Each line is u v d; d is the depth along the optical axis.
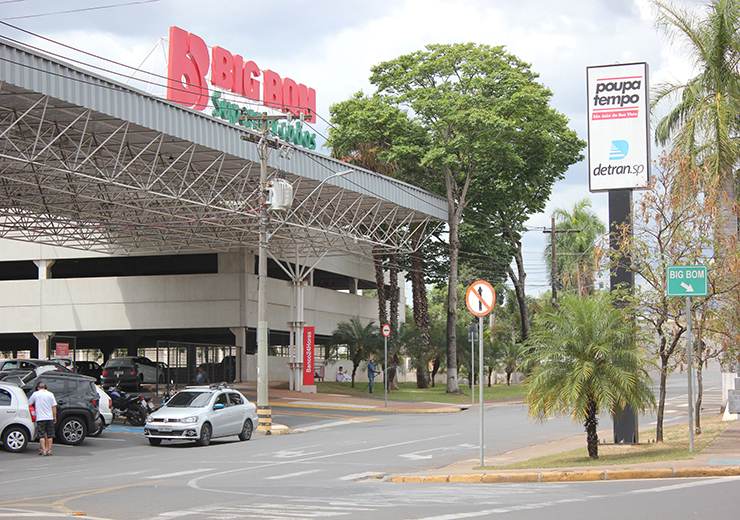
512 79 44.72
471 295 14.50
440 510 9.41
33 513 9.91
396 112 45.38
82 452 19.81
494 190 48.81
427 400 41.62
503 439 21.20
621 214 18.48
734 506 8.99
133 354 48.75
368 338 48.59
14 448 19.19
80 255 47.62
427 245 52.47
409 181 48.84
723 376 25.36
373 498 10.77
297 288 42.56
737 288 17.09
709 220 17.12
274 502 10.54
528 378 15.41
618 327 15.23
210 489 12.19
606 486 11.36
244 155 30.98
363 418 30.75
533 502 9.88
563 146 51.78
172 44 32.03
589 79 19.05
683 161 17.53
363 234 44.66
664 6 24.42
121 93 25.36
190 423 20.80
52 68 22.78
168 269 48.56
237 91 35.31
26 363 27.17
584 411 14.54
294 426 27.58
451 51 45.75
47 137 27.41
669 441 17.50
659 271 16.89
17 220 37.81
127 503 10.77
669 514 8.55
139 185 28.39
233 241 40.69
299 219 38.72
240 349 45.09
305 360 42.47
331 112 49.06
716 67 24.11
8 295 48.34
